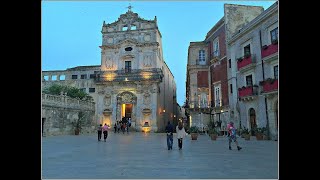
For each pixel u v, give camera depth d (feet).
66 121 115.34
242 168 28.68
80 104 130.52
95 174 25.29
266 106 78.79
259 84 82.12
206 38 134.51
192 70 130.52
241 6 111.55
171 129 50.60
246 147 54.03
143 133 138.92
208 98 127.24
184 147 55.47
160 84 170.81
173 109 231.71
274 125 74.79
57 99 109.09
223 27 113.80
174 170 27.53
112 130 159.63
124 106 167.84
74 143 66.33
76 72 183.11
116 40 170.19
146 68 163.12
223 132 105.50
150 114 158.30
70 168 28.76
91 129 142.61
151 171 26.89
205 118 124.06
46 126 100.17
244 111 92.12
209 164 31.63
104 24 173.17
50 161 34.27
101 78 165.58
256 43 85.30
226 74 110.32
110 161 34.27
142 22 169.17
